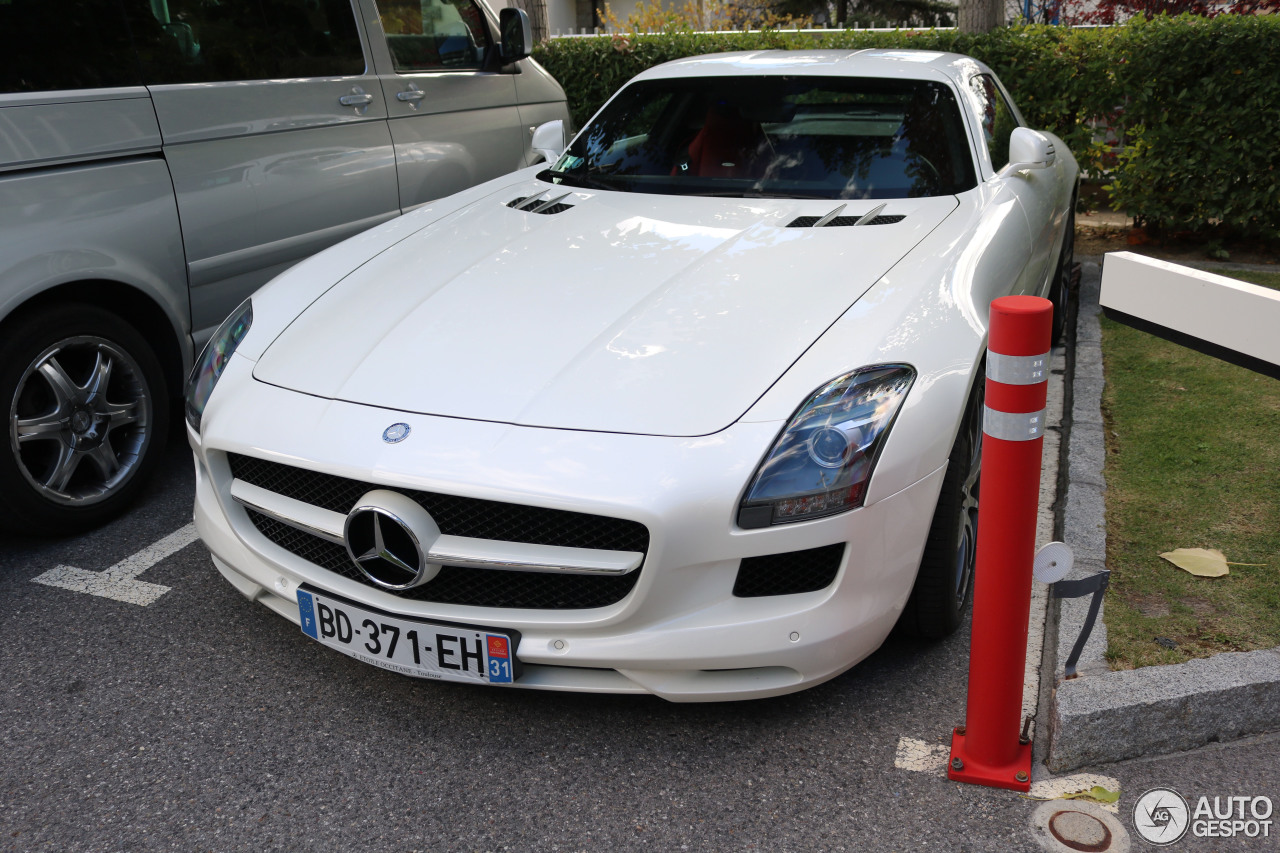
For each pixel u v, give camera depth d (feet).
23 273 9.10
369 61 13.43
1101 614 7.73
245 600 8.84
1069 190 14.17
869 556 6.51
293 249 12.34
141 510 10.61
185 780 6.65
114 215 10.00
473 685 7.45
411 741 7.01
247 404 7.42
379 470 6.43
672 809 6.31
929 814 6.22
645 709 7.30
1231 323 5.70
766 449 6.24
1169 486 9.93
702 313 7.37
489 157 15.74
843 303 7.40
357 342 7.70
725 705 7.32
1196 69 18.33
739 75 11.37
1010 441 5.66
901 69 11.19
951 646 7.96
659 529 6.07
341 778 6.65
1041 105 20.17
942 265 8.06
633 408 6.50
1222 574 8.21
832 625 6.50
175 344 11.03
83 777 6.69
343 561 7.14
